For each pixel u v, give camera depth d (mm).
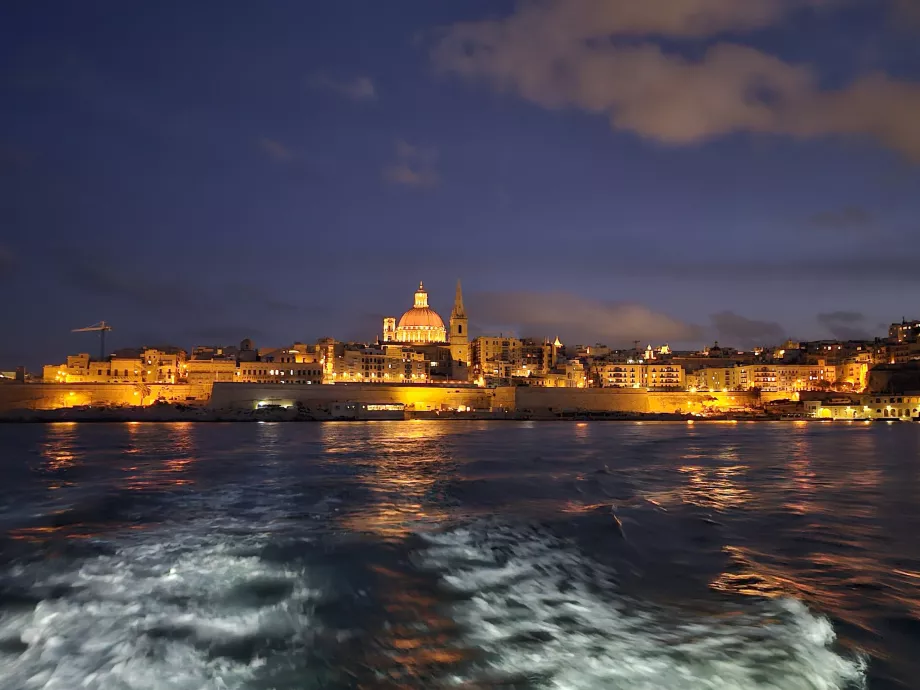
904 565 20188
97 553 19375
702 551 21750
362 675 11906
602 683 11664
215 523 24641
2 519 25953
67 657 12375
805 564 20234
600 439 94562
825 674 12125
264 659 12438
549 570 18672
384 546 20344
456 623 14516
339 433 108250
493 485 36406
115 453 65625
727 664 12469
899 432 121750
